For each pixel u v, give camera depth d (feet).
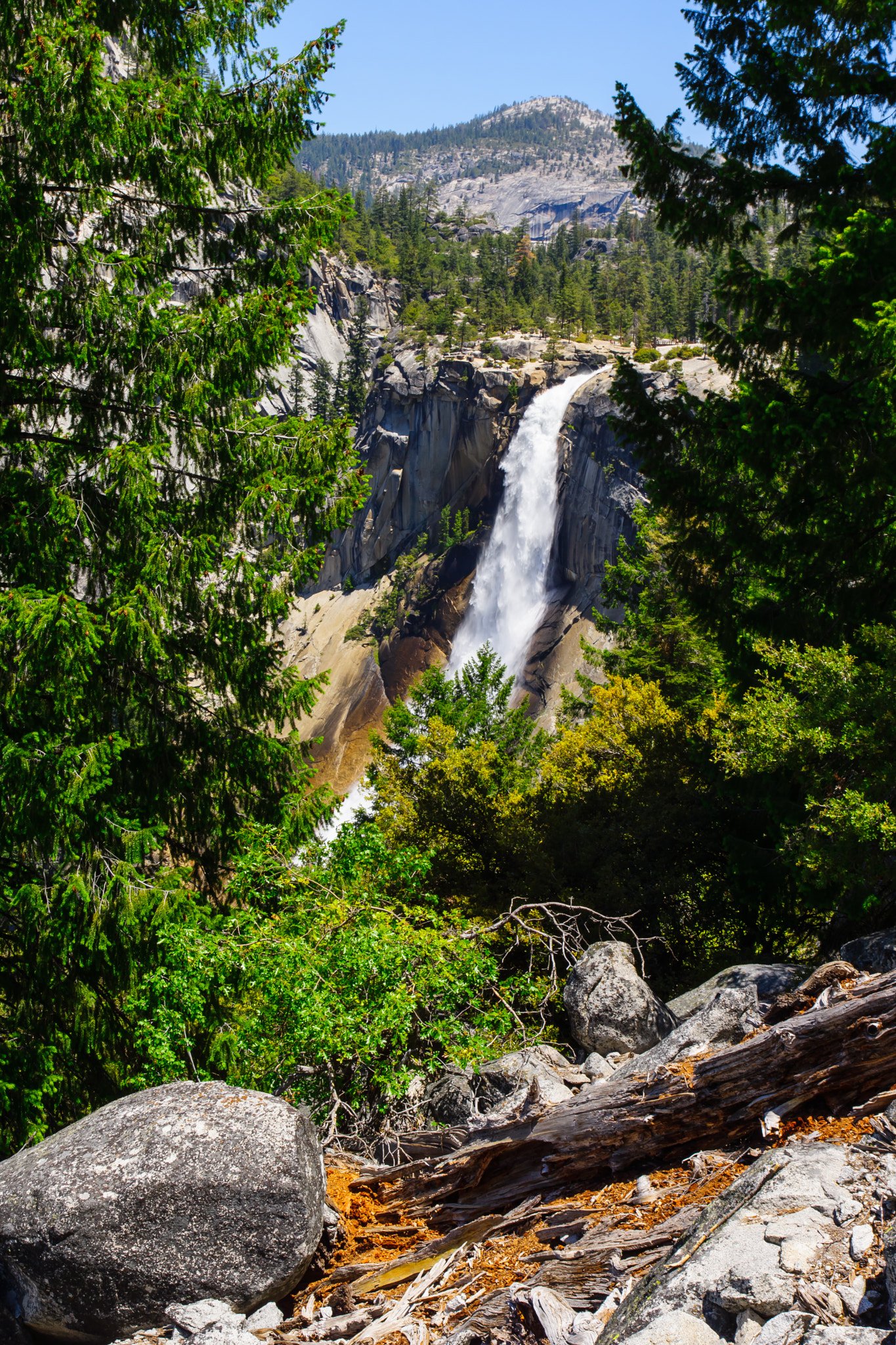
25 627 28.02
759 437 35.42
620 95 40.68
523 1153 17.92
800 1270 11.16
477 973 26.94
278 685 39.09
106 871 31.63
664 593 95.96
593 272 484.74
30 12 29.99
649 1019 27.48
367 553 387.55
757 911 49.32
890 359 31.50
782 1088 15.57
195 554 34.17
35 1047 32.53
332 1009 24.13
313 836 37.29
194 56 36.73
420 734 89.04
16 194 30.53
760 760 32.14
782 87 40.32
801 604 40.37
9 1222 15.21
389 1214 18.45
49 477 32.76
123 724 36.40
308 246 37.42
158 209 36.19
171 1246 15.30
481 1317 13.65
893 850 28.43
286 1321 15.49
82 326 33.19
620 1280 13.41
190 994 25.49
